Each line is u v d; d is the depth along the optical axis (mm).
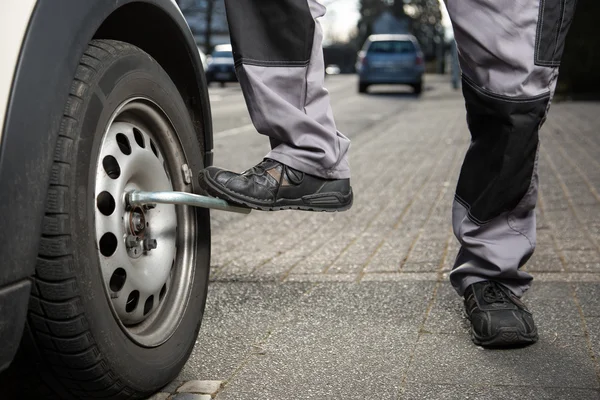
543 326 2627
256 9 2188
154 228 2068
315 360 2342
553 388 2074
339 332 2613
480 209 2428
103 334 1757
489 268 2508
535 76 2240
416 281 3271
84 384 1786
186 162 2242
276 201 2238
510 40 2203
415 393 2064
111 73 1842
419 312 2830
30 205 1534
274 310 2900
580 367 2230
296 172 2252
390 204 5398
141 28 2145
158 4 2023
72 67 1648
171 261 2121
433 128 12211
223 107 18344
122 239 1875
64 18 1632
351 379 2176
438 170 7117
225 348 2469
